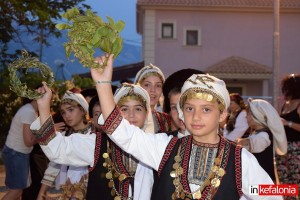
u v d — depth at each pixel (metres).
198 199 3.04
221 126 5.54
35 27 17.11
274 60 18.36
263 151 5.50
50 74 3.31
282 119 6.32
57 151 3.46
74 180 4.45
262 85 24.70
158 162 3.17
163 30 24.78
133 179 3.73
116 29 2.78
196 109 3.05
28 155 6.78
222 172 3.06
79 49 2.75
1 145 16.39
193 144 3.16
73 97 5.03
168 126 5.27
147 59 24.70
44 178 5.21
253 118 5.62
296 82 6.54
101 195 3.73
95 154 3.70
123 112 3.94
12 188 6.76
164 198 3.10
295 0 25.28
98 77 2.89
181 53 24.83
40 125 3.36
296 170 6.26
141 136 3.12
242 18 25.05
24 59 3.25
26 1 15.87
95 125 4.85
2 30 16.78
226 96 3.09
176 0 24.62
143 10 24.84
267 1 24.89
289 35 25.16
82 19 2.73
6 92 16.31
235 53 25.06
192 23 24.83
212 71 24.08
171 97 4.11
